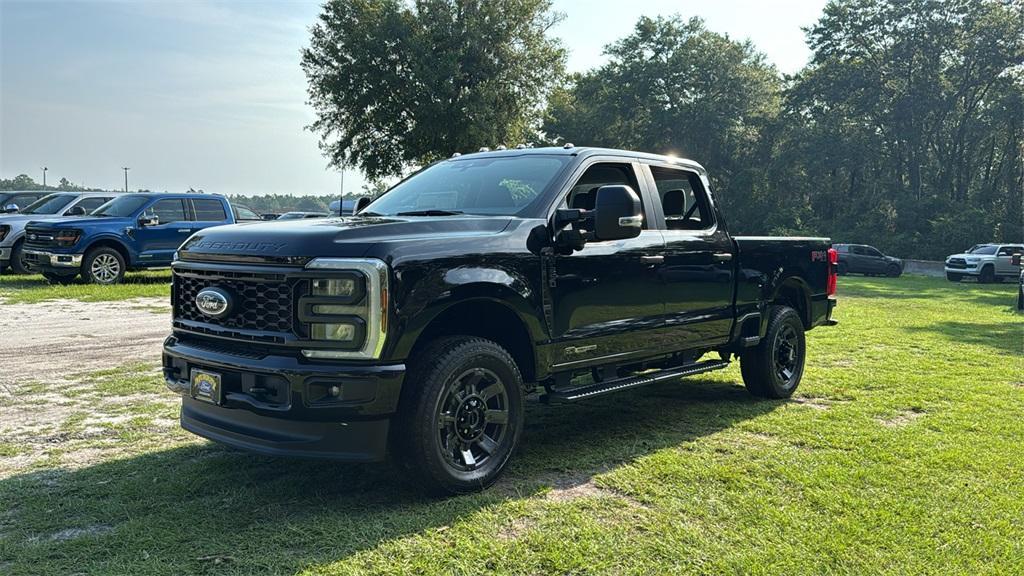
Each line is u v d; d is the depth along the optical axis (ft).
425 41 121.39
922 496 13.57
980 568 10.78
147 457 15.35
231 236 13.46
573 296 15.33
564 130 212.02
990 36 163.63
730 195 200.64
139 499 13.04
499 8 126.52
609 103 204.44
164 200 54.60
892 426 18.76
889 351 31.24
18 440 16.49
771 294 21.42
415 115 122.62
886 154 182.09
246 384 12.59
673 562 10.78
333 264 12.12
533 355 14.74
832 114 185.06
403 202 17.26
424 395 12.70
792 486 14.05
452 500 13.12
